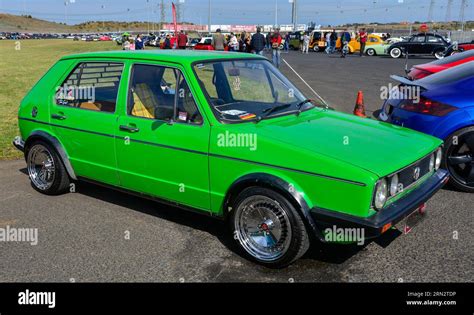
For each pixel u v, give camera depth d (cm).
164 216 491
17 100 1287
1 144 799
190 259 396
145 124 435
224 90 445
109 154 471
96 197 550
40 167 560
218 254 404
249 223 387
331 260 391
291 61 2716
